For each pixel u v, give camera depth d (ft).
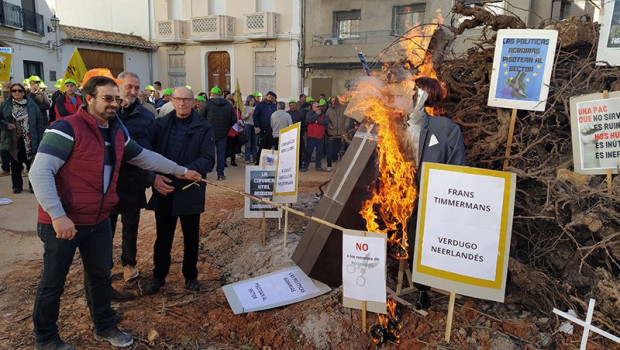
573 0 49.24
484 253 9.43
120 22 86.43
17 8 61.82
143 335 11.57
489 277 9.43
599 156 10.62
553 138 12.78
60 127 9.27
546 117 12.57
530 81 11.92
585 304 10.14
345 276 10.64
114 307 12.89
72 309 12.76
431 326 10.82
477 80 14.51
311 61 66.44
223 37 73.77
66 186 9.61
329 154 38.55
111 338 11.05
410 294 12.22
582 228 11.37
